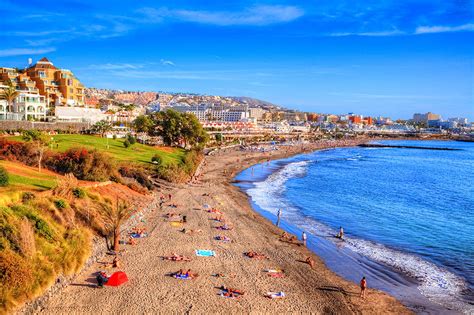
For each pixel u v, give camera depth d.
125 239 43.16
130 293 30.88
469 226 63.09
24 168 53.81
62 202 38.34
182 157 113.69
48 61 140.62
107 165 61.22
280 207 70.50
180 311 28.86
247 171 125.00
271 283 35.09
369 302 33.12
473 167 168.00
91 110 137.62
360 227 58.91
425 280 38.78
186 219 54.19
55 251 31.75
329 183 105.38
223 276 35.53
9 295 25.17
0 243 27.55
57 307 27.86
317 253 45.06
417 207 78.38
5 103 111.12
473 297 35.22
